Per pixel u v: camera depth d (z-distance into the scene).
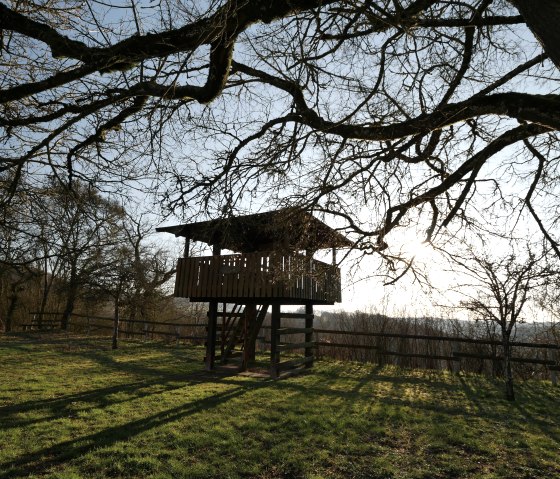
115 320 18.20
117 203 6.01
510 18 3.88
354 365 14.62
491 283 9.81
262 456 5.80
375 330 16.84
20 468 5.21
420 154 4.87
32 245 5.84
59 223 5.77
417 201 4.42
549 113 3.06
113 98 4.00
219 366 13.53
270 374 11.93
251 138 4.85
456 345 13.76
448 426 7.35
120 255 18.59
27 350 16.34
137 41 3.56
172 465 5.41
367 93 4.67
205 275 12.52
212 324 13.11
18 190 5.59
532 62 3.79
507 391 9.64
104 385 10.21
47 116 4.15
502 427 7.40
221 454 5.86
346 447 6.21
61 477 4.92
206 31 3.41
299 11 3.64
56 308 29.98
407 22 3.84
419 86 4.91
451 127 5.07
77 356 15.25
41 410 7.74
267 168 4.64
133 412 7.76
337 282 6.00
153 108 3.80
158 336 23.81
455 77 4.41
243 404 8.53
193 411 7.92
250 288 11.52
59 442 6.10
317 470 5.43
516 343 11.94
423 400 9.37
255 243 11.82
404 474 5.37
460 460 5.86
